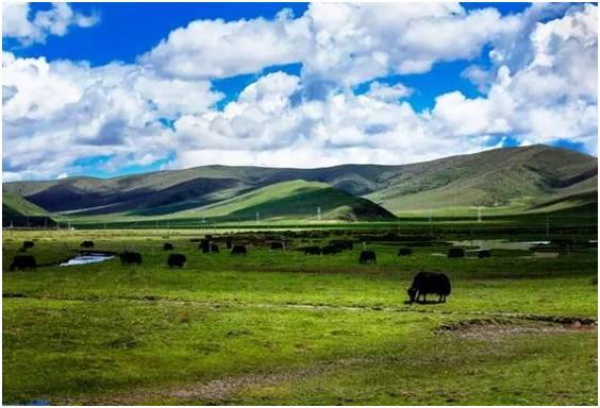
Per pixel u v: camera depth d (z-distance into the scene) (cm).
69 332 4969
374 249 15612
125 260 11794
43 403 3459
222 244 18162
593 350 4575
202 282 8838
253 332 5122
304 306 6694
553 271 10194
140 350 4531
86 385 3788
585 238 19862
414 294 6944
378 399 3412
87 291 7844
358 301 7012
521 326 5616
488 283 8819
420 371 4109
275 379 3975
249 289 8112
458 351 4672
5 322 5256
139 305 6525
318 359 4475
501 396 3381
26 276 9500
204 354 4497
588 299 6994
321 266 11456
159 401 3478
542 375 3859
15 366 4081
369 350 4719
